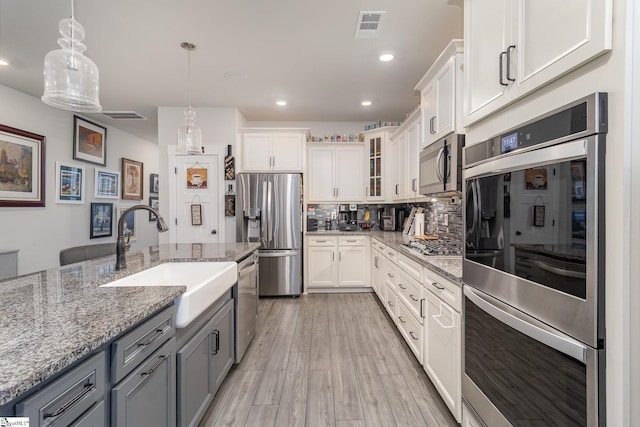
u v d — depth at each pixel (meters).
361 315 3.45
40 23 2.24
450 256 2.12
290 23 2.26
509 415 1.14
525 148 1.03
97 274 1.60
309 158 4.53
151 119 4.62
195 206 4.16
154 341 1.15
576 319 0.84
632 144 0.74
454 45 2.00
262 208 4.12
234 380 2.16
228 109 4.18
